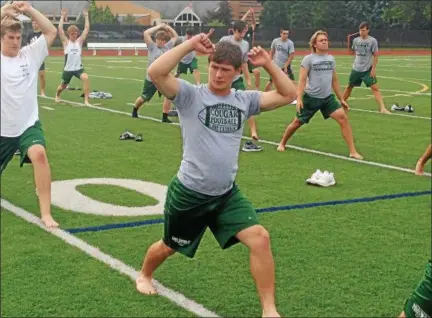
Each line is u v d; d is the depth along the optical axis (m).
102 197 7.75
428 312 3.57
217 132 4.28
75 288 5.04
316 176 8.57
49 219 6.60
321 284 5.23
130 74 28.45
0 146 6.63
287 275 5.40
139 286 5.00
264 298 4.23
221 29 51.75
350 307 4.82
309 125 13.88
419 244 6.25
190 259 5.72
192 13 77.50
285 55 18.27
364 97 20.02
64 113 15.27
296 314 4.70
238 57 4.21
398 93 21.31
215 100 4.29
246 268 5.54
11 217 6.82
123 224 6.67
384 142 11.97
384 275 5.45
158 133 12.51
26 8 6.61
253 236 4.23
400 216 7.17
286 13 66.69
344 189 8.36
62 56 42.56
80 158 10.03
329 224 6.82
